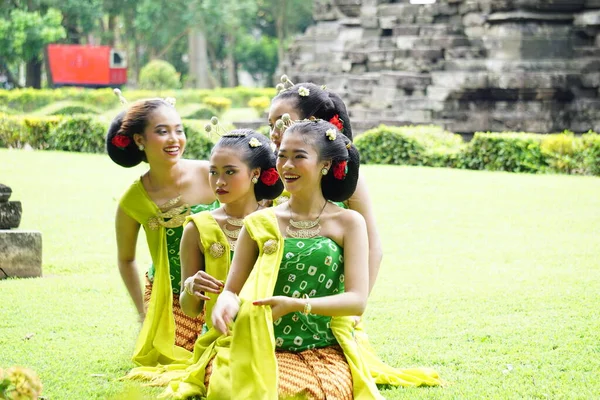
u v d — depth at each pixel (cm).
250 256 506
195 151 2259
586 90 2461
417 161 2141
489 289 909
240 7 4750
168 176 614
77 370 614
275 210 512
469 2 2617
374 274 552
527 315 797
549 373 616
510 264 1047
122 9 4816
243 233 506
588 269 1009
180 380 538
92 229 1288
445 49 2662
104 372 611
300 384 484
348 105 2806
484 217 1378
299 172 495
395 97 2691
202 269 561
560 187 1691
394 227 1305
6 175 1892
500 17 2508
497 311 813
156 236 607
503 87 2475
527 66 2462
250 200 561
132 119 606
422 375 586
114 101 3847
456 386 579
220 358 508
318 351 509
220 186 546
